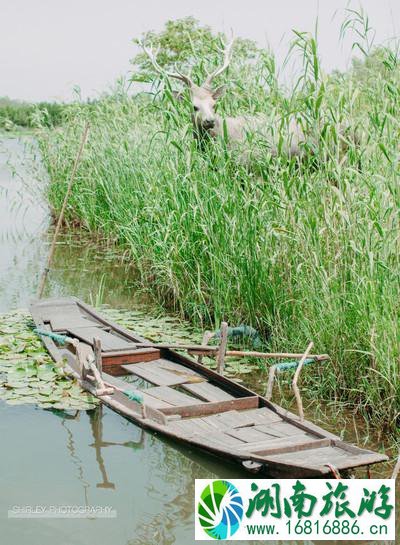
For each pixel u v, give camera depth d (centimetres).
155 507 424
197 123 814
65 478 454
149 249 926
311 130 663
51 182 1441
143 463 479
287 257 674
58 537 390
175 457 488
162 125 937
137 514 416
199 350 649
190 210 797
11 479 451
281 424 520
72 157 1359
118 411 547
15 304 874
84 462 477
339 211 590
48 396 578
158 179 915
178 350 714
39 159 1488
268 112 756
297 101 679
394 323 534
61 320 779
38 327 732
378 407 545
